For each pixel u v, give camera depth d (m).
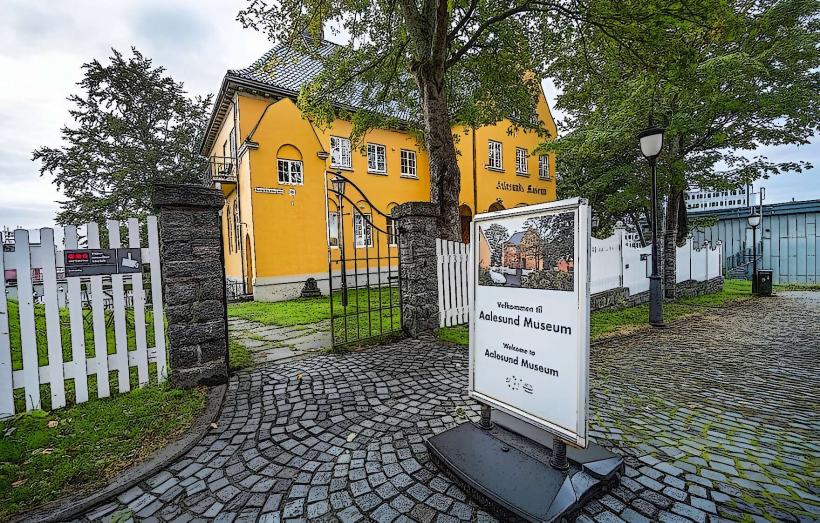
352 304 11.30
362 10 9.78
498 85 11.22
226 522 2.13
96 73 23.45
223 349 4.39
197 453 2.87
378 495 2.30
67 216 23.91
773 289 16.41
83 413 3.45
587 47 10.34
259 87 15.18
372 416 3.44
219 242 4.39
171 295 4.10
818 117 9.56
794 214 20.47
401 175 19.89
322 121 12.40
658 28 7.07
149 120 26.28
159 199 4.05
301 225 14.84
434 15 8.71
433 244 6.75
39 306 7.23
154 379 4.30
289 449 2.90
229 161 17.61
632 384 4.28
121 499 2.36
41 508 2.20
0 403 3.28
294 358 5.41
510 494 2.09
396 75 11.44
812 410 3.54
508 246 2.65
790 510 2.10
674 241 11.35
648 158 7.29
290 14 8.58
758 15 9.31
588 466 2.32
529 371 2.48
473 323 2.94
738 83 8.60
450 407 3.61
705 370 4.80
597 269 9.05
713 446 2.85
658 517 2.05
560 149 13.33
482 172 21.75
